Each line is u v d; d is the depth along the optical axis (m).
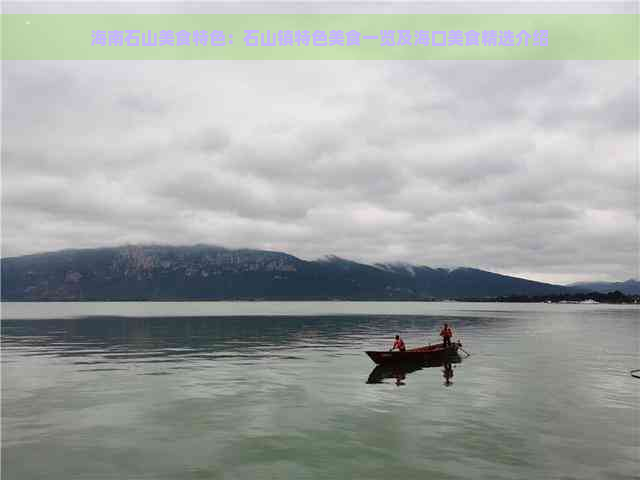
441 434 19.59
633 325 100.94
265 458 17.11
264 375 33.91
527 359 42.25
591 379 31.70
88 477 15.59
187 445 18.53
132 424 21.36
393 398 26.19
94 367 38.03
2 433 20.09
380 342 61.12
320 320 128.75
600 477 15.36
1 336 71.38
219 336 71.56
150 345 56.84
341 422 21.45
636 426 20.62
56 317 147.38
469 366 37.94
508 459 16.88
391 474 15.65
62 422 21.69
